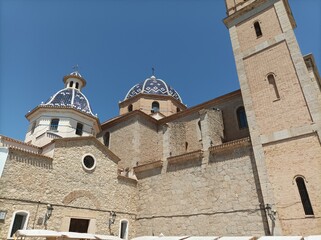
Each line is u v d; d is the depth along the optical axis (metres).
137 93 34.62
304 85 15.34
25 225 13.91
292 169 13.93
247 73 18.58
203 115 19.77
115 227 18.00
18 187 14.25
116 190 19.19
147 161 25.11
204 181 17.14
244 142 16.20
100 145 19.33
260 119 16.41
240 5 21.98
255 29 19.83
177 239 12.15
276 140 15.09
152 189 19.80
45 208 15.03
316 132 13.84
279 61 17.17
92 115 26.83
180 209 17.50
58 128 24.33
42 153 18.33
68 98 28.34
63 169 16.64
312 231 12.22
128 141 25.55
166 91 34.72
